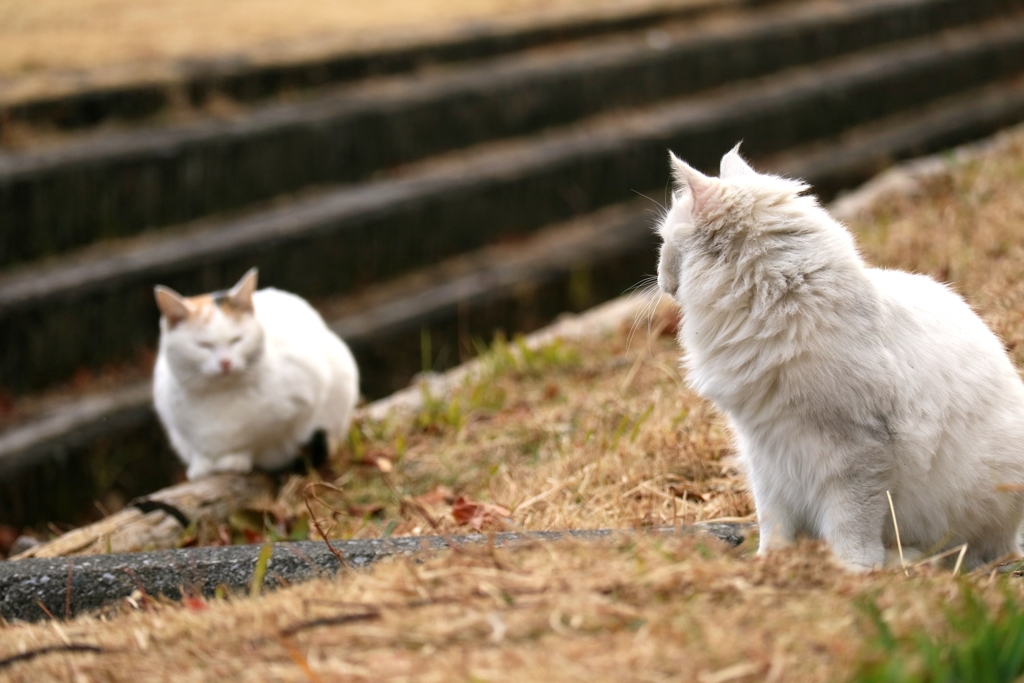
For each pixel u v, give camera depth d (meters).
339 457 7.59
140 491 11.30
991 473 4.37
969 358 4.41
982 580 3.77
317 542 4.84
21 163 12.20
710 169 18.36
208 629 3.55
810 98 19.86
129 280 11.95
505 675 2.84
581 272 15.48
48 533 9.91
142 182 13.09
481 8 20.16
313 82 15.97
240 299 6.85
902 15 23.31
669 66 19.17
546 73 17.50
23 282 11.57
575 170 16.67
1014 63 24.44
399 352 13.54
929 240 9.17
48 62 14.68
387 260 14.58
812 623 3.06
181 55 15.62
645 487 5.79
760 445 4.47
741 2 22.12
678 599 3.20
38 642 3.85
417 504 5.97
